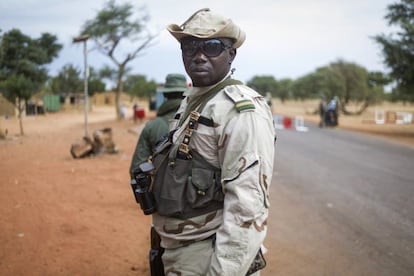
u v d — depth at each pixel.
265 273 4.17
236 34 2.01
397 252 4.75
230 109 1.87
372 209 6.48
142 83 78.06
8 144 15.95
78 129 24.83
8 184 8.13
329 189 7.88
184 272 1.96
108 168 10.07
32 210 6.29
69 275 4.12
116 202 6.82
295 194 7.49
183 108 2.17
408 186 8.06
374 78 45.12
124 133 20.56
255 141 1.82
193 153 1.94
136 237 5.18
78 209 6.38
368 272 4.23
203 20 1.98
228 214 1.81
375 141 16.86
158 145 2.16
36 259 4.48
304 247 4.91
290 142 16.09
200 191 1.91
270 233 5.41
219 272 1.77
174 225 1.98
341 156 12.22
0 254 4.61
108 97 75.62
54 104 47.16
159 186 2.03
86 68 13.69
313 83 67.56
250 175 1.80
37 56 41.75
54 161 11.25
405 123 31.31
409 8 20.47
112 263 4.39
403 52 20.34
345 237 5.24
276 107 69.44
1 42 32.12
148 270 4.22
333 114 25.83
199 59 1.96
